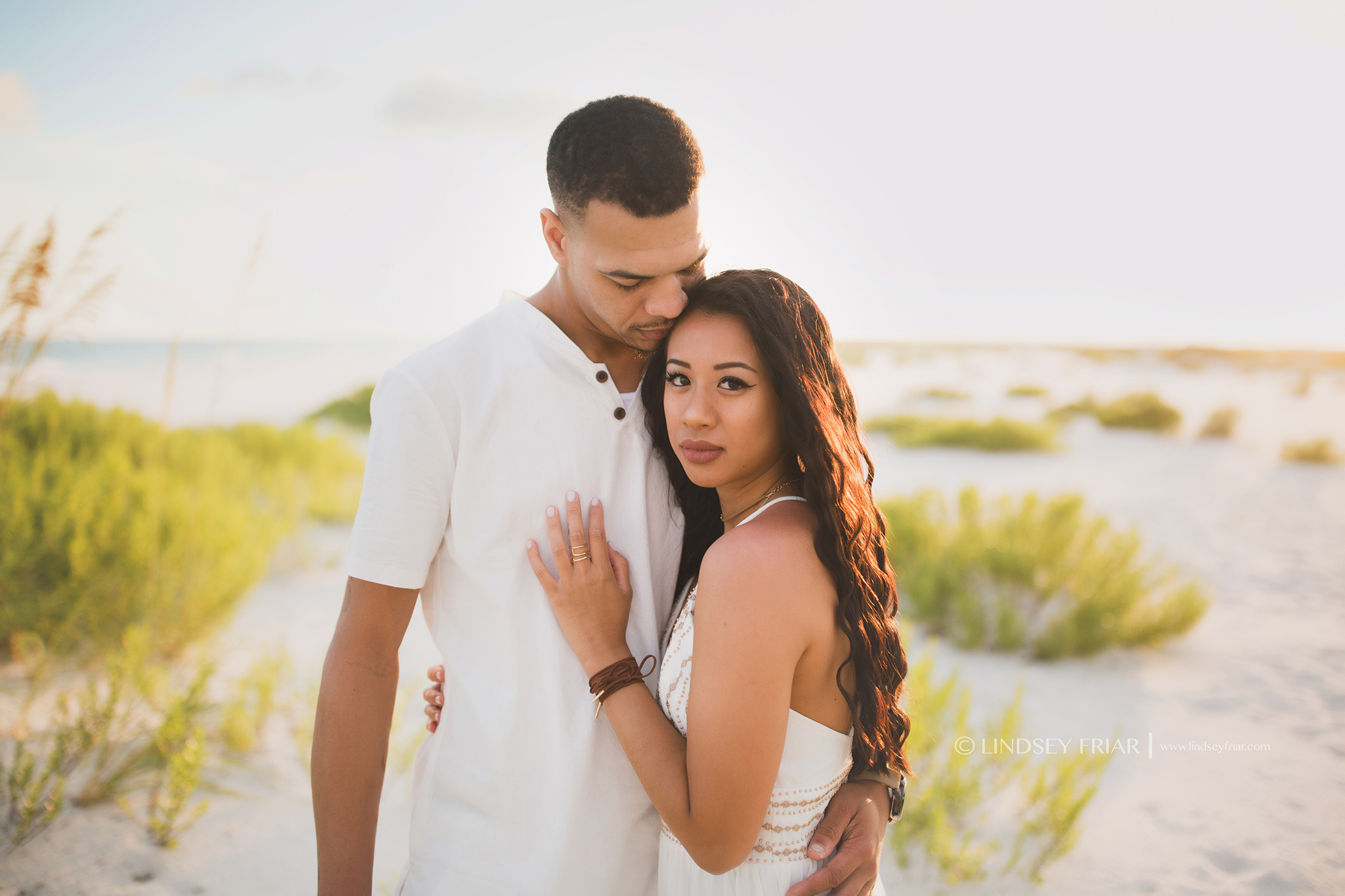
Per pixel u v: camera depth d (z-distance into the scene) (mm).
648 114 1200
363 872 1312
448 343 1356
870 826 1351
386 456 1293
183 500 5422
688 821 1177
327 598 5887
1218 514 9336
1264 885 2896
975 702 4340
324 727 1303
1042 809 3262
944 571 5711
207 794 3270
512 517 1342
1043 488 10789
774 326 1245
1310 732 4086
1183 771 3691
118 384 28953
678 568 1558
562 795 1337
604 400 1390
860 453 1435
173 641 4441
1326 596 6355
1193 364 41281
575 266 1284
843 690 1280
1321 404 22031
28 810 2867
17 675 4070
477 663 1397
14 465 5410
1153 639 5242
